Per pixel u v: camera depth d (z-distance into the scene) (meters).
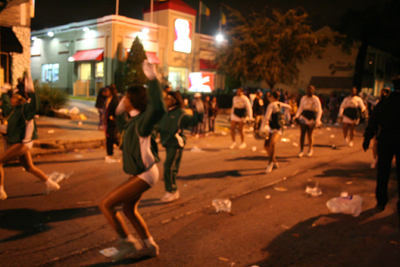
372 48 41.22
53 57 30.75
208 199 5.57
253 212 5.03
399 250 3.83
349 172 7.77
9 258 3.44
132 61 24.19
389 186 6.63
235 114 10.56
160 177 6.87
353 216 4.90
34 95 4.94
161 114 3.09
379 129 4.82
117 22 25.73
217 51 27.81
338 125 20.33
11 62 14.38
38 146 8.98
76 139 9.62
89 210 4.89
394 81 4.72
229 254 3.68
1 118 6.28
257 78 26.09
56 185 5.47
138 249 3.28
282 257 3.64
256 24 24.55
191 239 4.04
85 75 29.11
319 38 24.58
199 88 29.88
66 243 3.82
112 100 7.88
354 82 37.34
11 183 6.12
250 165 8.27
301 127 9.52
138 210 4.98
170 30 29.34
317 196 5.86
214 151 10.20
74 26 28.44
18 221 4.41
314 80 40.94
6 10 13.84
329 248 3.87
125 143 3.22
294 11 24.09
